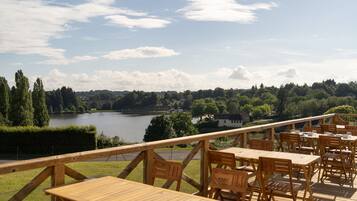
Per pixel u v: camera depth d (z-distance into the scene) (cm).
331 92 5375
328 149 764
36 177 330
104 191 323
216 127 5734
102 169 1227
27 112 4419
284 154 543
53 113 9856
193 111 6350
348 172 716
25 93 4403
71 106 10238
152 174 445
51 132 2639
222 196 491
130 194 315
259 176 484
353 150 722
